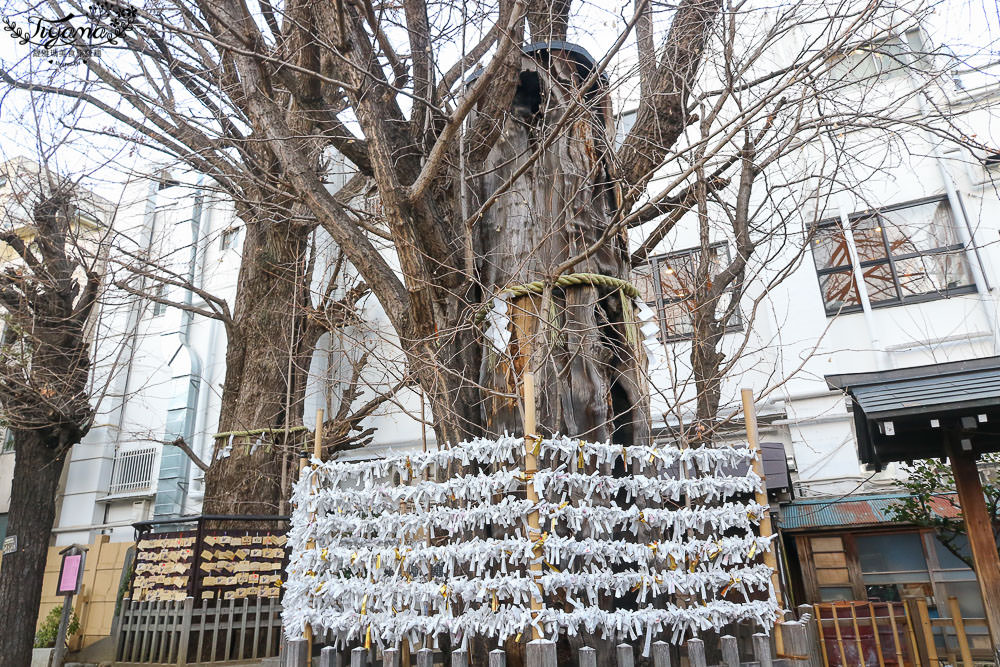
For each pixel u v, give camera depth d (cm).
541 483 390
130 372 1650
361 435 1152
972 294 1119
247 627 859
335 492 467
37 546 955
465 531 499
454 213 707
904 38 1065
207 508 1030
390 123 729
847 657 725
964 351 1094
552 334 541
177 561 854
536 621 368
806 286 1197
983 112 1116
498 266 644
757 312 1213
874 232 1191
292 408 1087
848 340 1152
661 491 439
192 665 800
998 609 629
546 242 628
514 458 445
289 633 452
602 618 389
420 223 645
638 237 1287
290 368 1065
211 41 596
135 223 1627
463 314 612
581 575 392
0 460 1664
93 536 1534
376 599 434
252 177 909
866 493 1035
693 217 1283
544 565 400
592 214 663
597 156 709
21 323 1010
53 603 1384
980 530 652
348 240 657
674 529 436
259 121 721
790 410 1138
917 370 695
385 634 418
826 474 1094
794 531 988
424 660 395
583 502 411
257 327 1126
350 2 672
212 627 833
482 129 685
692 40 727
